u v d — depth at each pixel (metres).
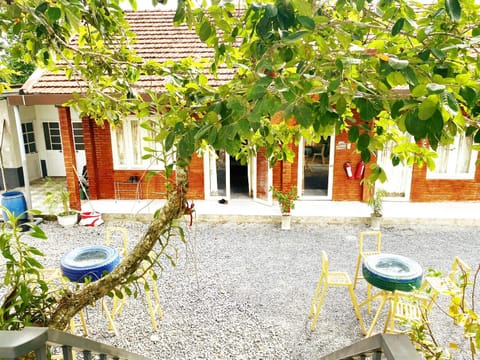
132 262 2.87
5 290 6.19
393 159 3.02
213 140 1.73
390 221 9.36
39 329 1.33
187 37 10.50
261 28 1.89
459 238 8.52
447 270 6.95
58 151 13.28
